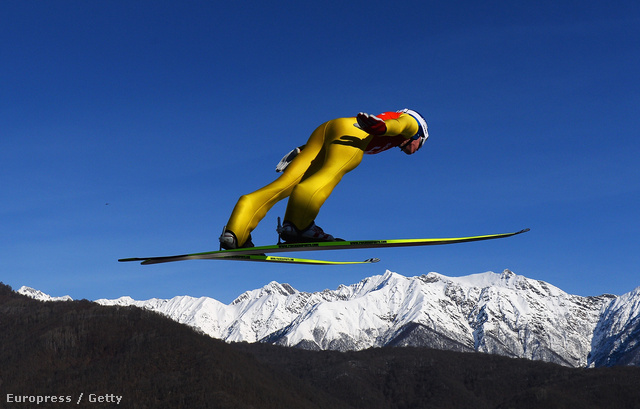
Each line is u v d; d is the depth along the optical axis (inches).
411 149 391.5
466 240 346.3
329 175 342.3
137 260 358.9
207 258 349.4
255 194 347.6
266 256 376.8
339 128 362.3
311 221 333.1
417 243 343.3
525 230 345.4
